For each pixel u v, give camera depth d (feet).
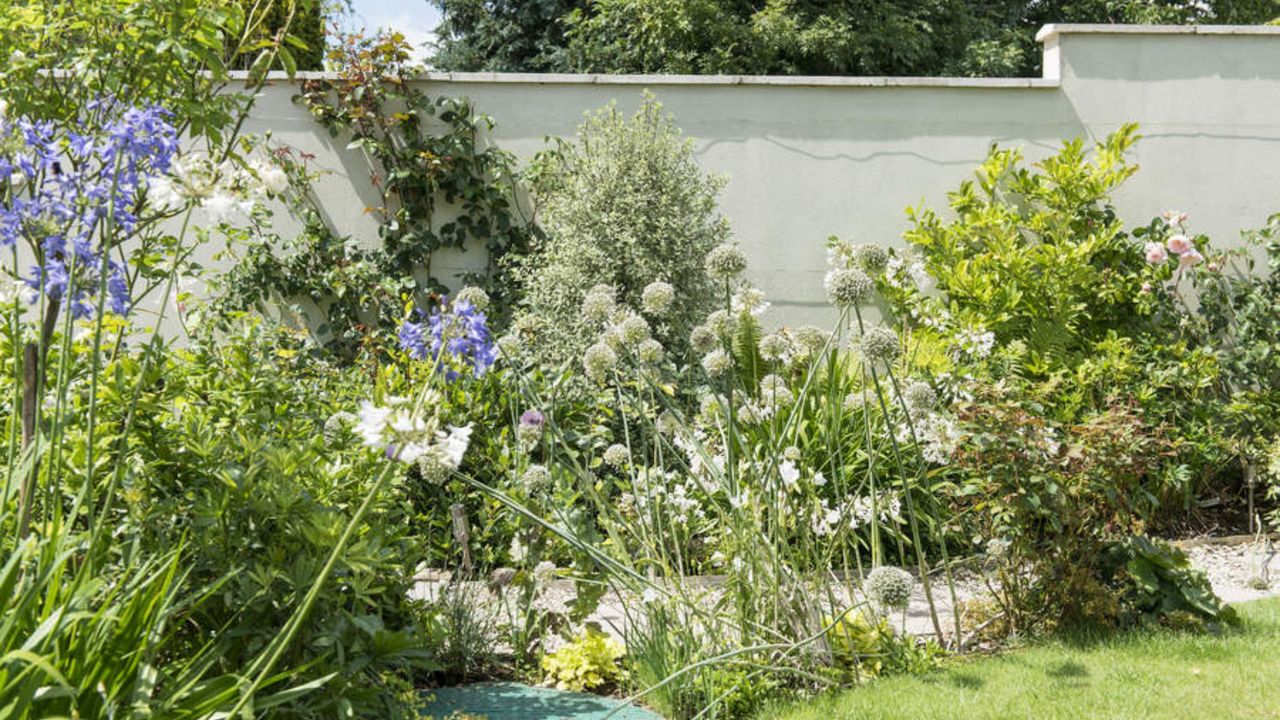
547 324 22.57
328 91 26.05
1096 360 24.14
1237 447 23.25
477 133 26.30
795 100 26.37
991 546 15.10
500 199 26.09
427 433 6.76
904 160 26.48
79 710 7.11
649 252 22.94
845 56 49.85
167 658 10.10
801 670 13.07
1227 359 25.29
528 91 26.25
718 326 13.37
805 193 26.43
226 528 10.19
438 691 13.75
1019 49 54.13
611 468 21.17
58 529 7.52
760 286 26.48
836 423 15.47
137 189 9.64
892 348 12.83
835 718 12.00
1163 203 26.81
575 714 12.87
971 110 26.50
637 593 13.00
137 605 7.57
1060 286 25.13
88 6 11.21
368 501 6.89
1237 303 26.17
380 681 11.36
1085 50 26.53
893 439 13.46
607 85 26.23
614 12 50.29
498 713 12.91
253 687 7.06
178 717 7.38
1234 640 14.44
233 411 12.11
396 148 26.16
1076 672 13.34
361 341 25.30
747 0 51.13
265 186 7.75
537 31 61.46
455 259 26.40
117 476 8.30
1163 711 12.04
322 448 12.09
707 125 26.35
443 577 17.42
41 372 8.29
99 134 8.52
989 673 13.42
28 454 8.22
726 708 12.63
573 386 21.57
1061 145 26.63
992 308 25.11
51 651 7.14
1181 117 26.68
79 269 8.66
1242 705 12.14
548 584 14.30
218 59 11.24
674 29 48.01
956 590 17.70
